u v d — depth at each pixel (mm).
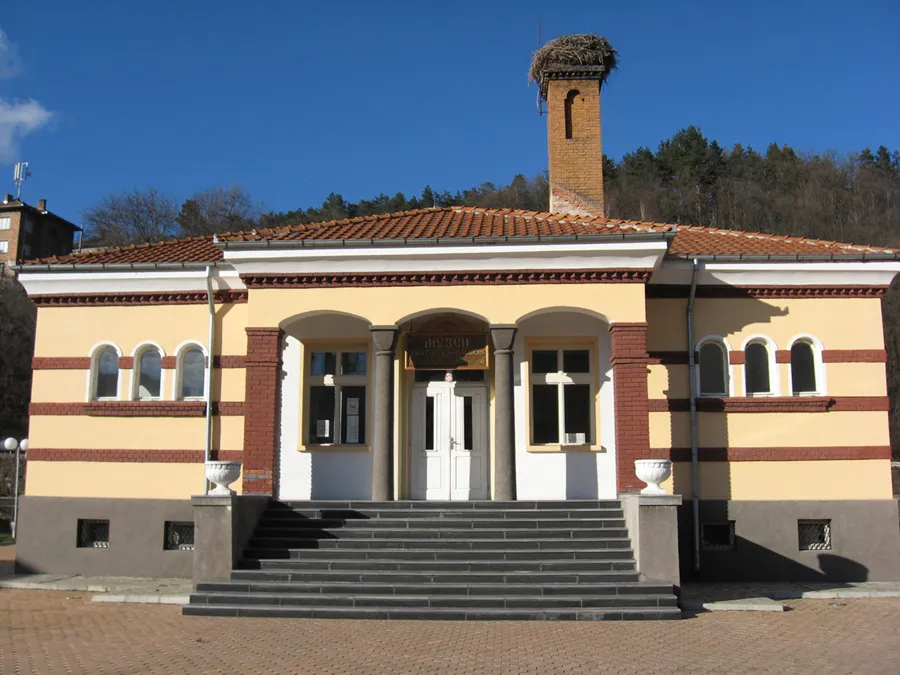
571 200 19359
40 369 15930
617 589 11445
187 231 53750
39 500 15422
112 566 15047
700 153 71688
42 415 15781
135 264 15586
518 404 15438
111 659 8664
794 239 16906
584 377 15594
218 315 15758
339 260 14000
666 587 11453
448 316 15562
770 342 15328
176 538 15180
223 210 55500
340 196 75062
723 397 15016
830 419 15023
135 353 15883
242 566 12211
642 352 13719
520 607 11180
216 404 15414
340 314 14172
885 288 15336
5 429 46906
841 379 15188
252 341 14070
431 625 10594
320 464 15602
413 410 16000
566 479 15180
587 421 15539
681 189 68312
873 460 14914
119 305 16047
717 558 14523
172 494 15227
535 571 11867
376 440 13719
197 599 11562
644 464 11969
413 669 8211
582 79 19891
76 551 15180
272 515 13453
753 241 16859
